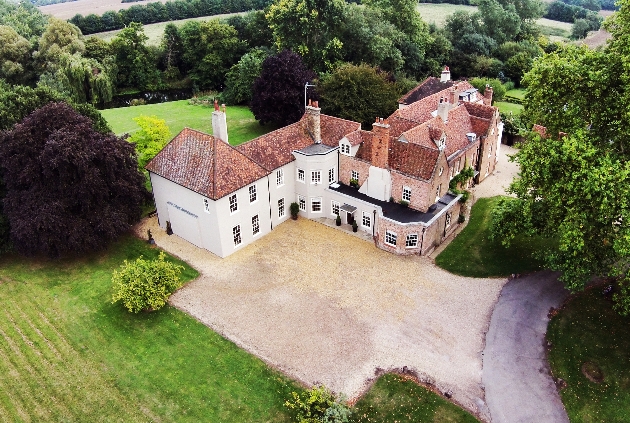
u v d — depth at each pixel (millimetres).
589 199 32469
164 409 30109
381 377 31969
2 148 42938
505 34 108938
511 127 67625
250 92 87438
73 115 44938
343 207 47656
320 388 30000
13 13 121062
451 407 29812
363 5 92125
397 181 45656
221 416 29594
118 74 102250
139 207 48281
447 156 49625
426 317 37094
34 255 45625
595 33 117125
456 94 57719
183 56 106000
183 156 45000
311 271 42469
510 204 40969
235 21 111000
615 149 36469
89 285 41594
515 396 30656
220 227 43000
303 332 35812
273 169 46812
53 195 42594
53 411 30078
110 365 33406
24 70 94500
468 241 46281
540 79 37344
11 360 33812
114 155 44094
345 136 47781
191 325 36688
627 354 33438
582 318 36750
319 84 73000
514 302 38562
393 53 85438
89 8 142250
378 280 41219
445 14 126312
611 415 29438
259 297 39469
